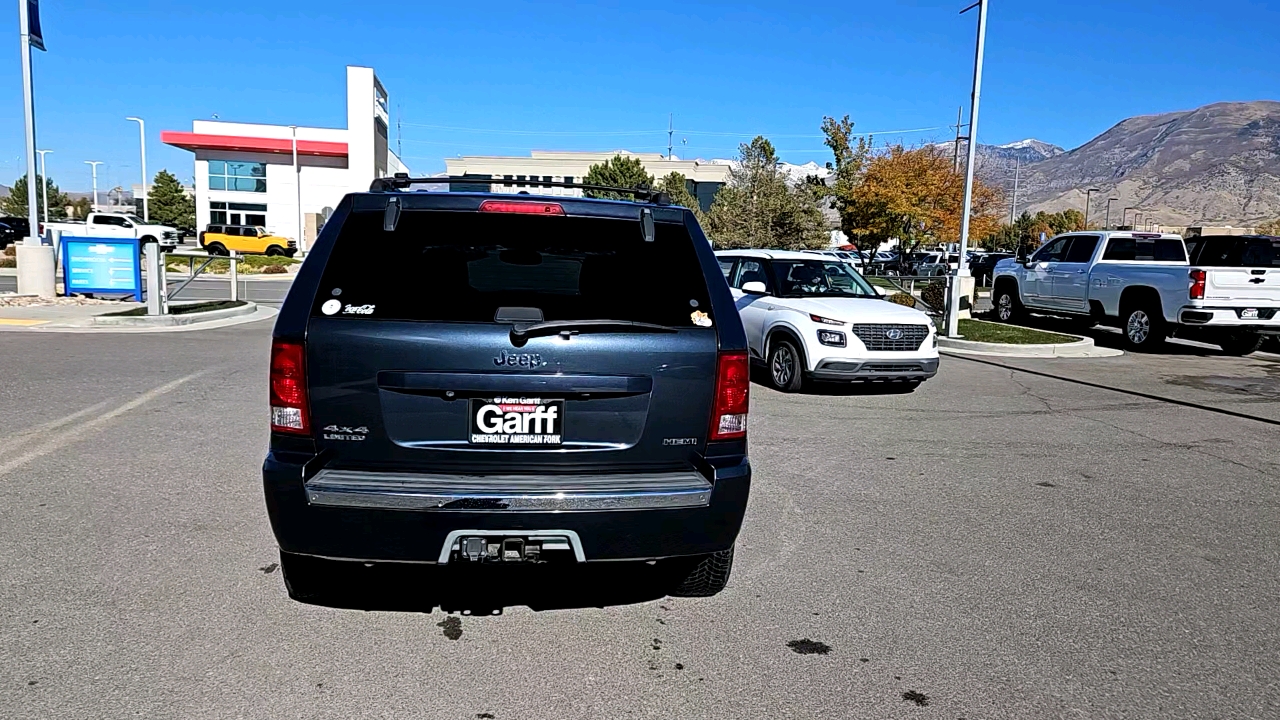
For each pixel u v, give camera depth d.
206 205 57.53
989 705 3.47
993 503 6.21
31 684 3.43
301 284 3.61
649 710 3.37
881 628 4.13
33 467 6.47
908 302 19.73
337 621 4.05
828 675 3.68
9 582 4.40
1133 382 12.14
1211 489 6.73
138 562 4.69
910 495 6.37
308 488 3.46
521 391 3.56
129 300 19.50
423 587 4.46
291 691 3.43
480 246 3.82
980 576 4.82
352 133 56.31
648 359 3.63
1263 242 15.15
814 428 8.65
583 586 4.54
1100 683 3.66
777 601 4.42
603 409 3.63
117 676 3.50
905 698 3.50
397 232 3.77
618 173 55.00
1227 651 3.98
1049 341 15.85
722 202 38.19
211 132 57.50
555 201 3.89
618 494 3.54
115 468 6.48
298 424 3.54
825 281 11.71
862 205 39.84
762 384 11.41
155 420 8.07
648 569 4.77
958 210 40.31
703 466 3.74
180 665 3.61
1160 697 3.56
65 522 5.30
